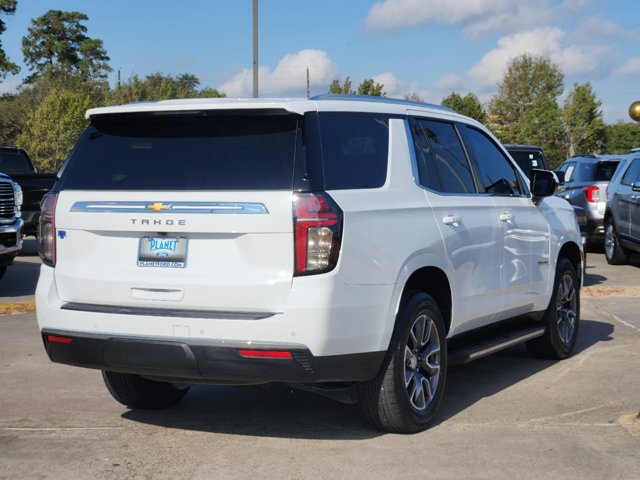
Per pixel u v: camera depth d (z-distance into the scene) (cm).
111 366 482
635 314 986
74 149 516
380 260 481
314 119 476
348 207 467
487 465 465
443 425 543
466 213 585
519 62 9756
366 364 475
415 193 536
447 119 613
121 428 543
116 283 482
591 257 1691
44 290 505
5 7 6806
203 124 488
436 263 536
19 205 1198
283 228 450
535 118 7781
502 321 657
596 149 7762
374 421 514
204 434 529
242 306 455
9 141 5744
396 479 445
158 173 483
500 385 653
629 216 1437
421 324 524
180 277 468
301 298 446
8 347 795
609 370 704
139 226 477
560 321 745
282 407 592
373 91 5184
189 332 459
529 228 677
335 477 448
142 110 492
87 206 492
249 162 468
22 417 567
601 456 479
